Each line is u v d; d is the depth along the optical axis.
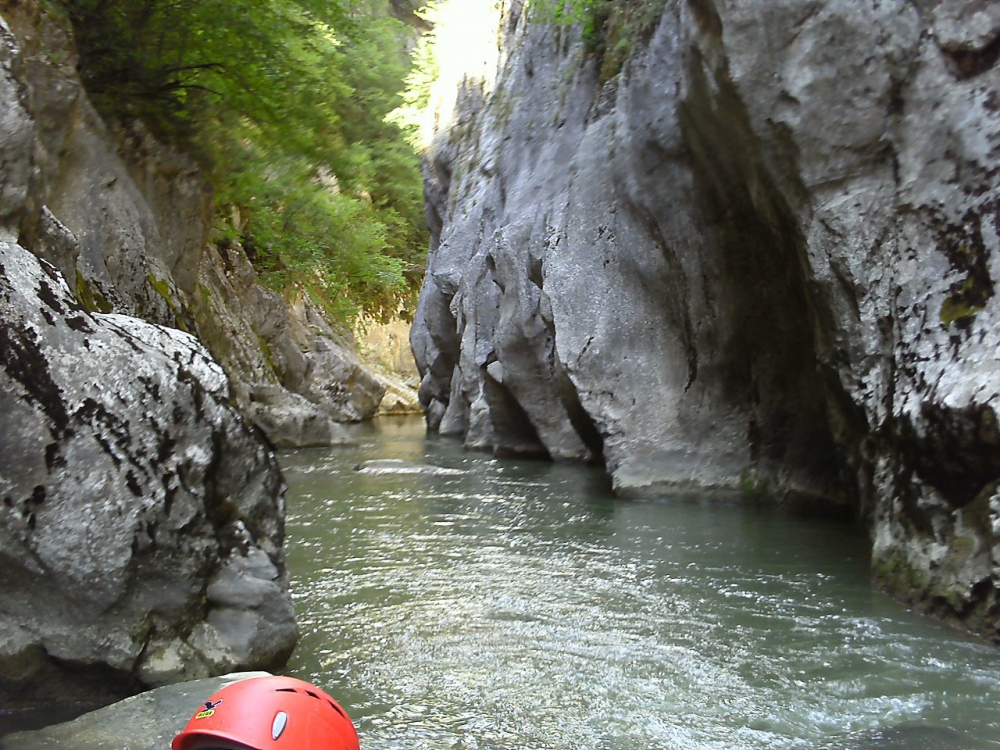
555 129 14.12
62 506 3.54
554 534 7.62
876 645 4.50
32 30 9.84
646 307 10.20
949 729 3.47
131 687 3.63
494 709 3.74
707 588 5.71
